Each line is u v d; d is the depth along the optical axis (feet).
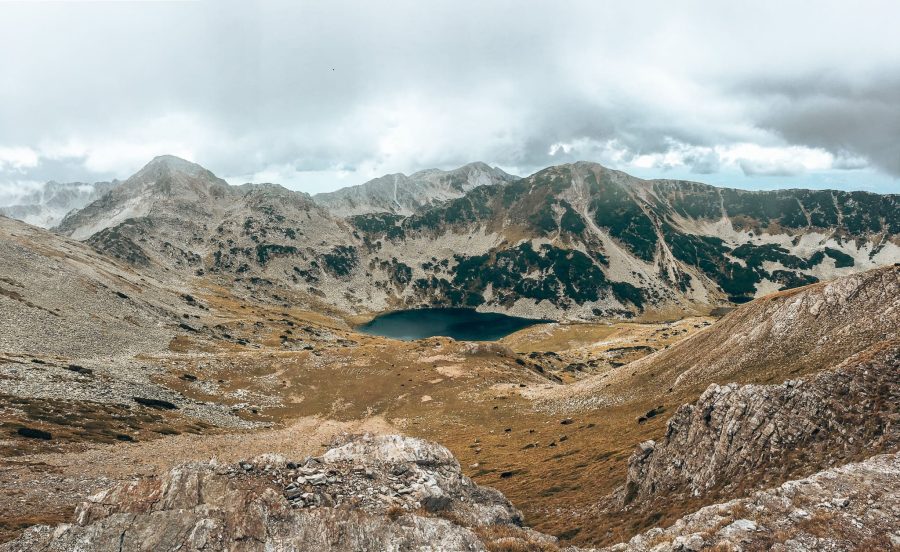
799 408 124.47
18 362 309.42
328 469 99.25
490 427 369.71
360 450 112.98
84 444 212.64
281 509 80.59
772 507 78.07
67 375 315.58
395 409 422.82
